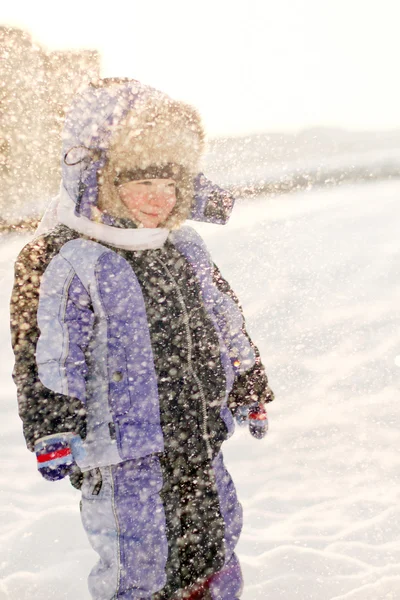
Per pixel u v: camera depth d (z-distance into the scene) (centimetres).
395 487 261
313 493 262
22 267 179
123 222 185
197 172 195
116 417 173
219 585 185
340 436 301
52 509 262
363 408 322
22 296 176
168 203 189
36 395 169
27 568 228
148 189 184
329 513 248
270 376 361
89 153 181
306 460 286
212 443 186
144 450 174
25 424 168
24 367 171
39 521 254
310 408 327
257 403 206
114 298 178
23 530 249
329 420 315
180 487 180
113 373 175
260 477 277
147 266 186
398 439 294
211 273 200
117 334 177
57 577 222
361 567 216
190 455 182
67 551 237
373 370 356
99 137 182
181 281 191
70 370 171
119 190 184
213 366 189
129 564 173
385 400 327
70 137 186
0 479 287
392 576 210
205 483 183
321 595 204
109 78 193
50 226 192
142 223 187
